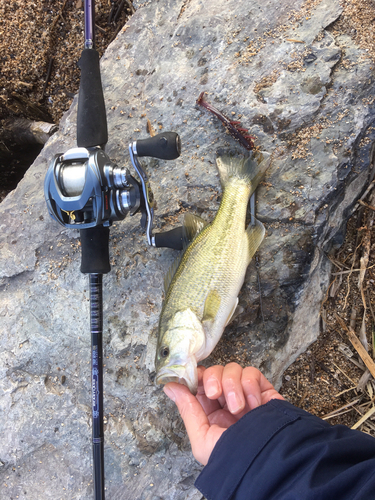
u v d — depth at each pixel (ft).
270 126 1.42
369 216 1.52
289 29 1.47
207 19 1.54
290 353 1.47
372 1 1.42
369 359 1.51
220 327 1.29
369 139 1.40
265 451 0.77
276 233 1.40
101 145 1.19
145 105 1.54
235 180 1.35
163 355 1.24
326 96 1.40
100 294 1.21
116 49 1.60
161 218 1.47
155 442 1.37
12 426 1.44
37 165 1.60
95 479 1.17
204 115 1.48
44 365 1.48
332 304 1.55
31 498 1.40
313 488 0.68
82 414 1.42
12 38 1.79
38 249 1.54
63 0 1.79
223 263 1.30
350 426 1.52
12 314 1.51
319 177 1.38
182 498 1.35
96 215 1.09
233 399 0.92
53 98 1.87
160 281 1.44
